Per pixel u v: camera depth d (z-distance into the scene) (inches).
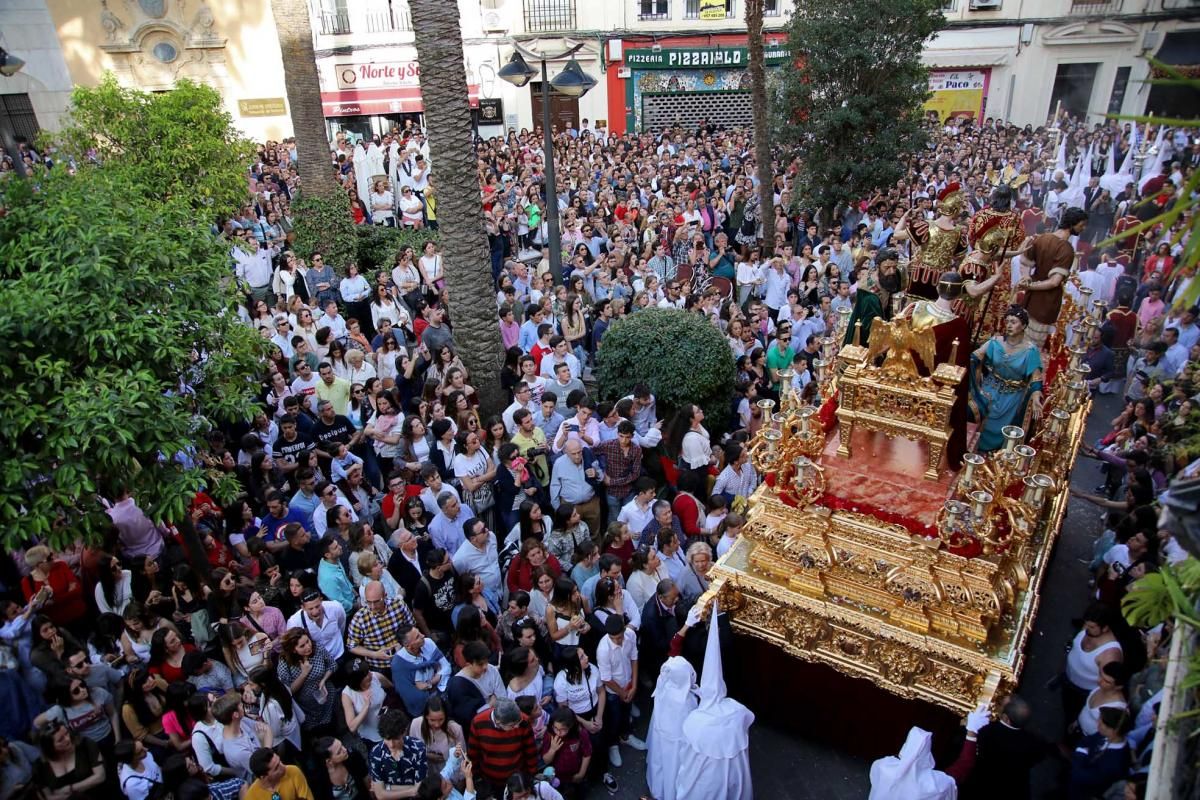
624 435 342.3
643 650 278.8
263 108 1131.9
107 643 255.0
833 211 763.4
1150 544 267.9
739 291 588.1
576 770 243.3
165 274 239.8
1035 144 935.7
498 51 1171.9
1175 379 366.9
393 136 871.1
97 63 1038.4
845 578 238.7
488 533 291.3
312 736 248.5
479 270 423.8
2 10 968.3
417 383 425.7
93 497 224.1
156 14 1047.0
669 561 291.9
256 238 602.9
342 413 388.5
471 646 234.4
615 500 350.6
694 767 221.6
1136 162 744.3
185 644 258.2
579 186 821.9
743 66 1180.5
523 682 241.3
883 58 705.0
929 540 224.8
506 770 217.8
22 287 215.0
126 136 521.7
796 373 426.9
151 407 216.7
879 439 248.1
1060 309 301.6
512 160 932.6
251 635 253.0
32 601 244.7
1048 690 293.0
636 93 1203.9
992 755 203.9
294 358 416.8
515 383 422.6
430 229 709.9
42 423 205.6
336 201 621.0
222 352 263.0
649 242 651.5
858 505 240.1
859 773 254.7
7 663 229.0
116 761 216.7
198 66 1090.1
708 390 402.6
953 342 231.1
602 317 483.8
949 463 244.4
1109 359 488.4
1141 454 327.0
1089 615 250.8
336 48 1162.6
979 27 1100.5
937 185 765.9
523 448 356.5
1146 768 199.0
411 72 1176.8
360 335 437.1
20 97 995.9
